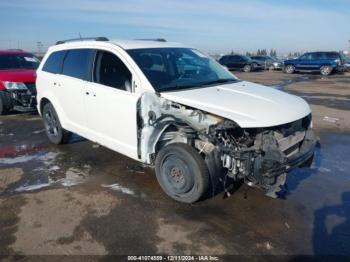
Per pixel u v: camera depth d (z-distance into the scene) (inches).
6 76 335.9
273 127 141.1
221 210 148.5
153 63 173.9
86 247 122.1
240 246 123.3
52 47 237.3
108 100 174.9
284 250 121.0
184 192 150.9
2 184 175.9
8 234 129.9
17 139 258.7
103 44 187.6
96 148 232.5
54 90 221.1
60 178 183.2
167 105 153.3
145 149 160.9
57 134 234.4
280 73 1079.6
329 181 180.5
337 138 264.1
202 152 146.6
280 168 133.8
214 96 154.3
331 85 669.3
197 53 209.8
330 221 140.2
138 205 152.9
